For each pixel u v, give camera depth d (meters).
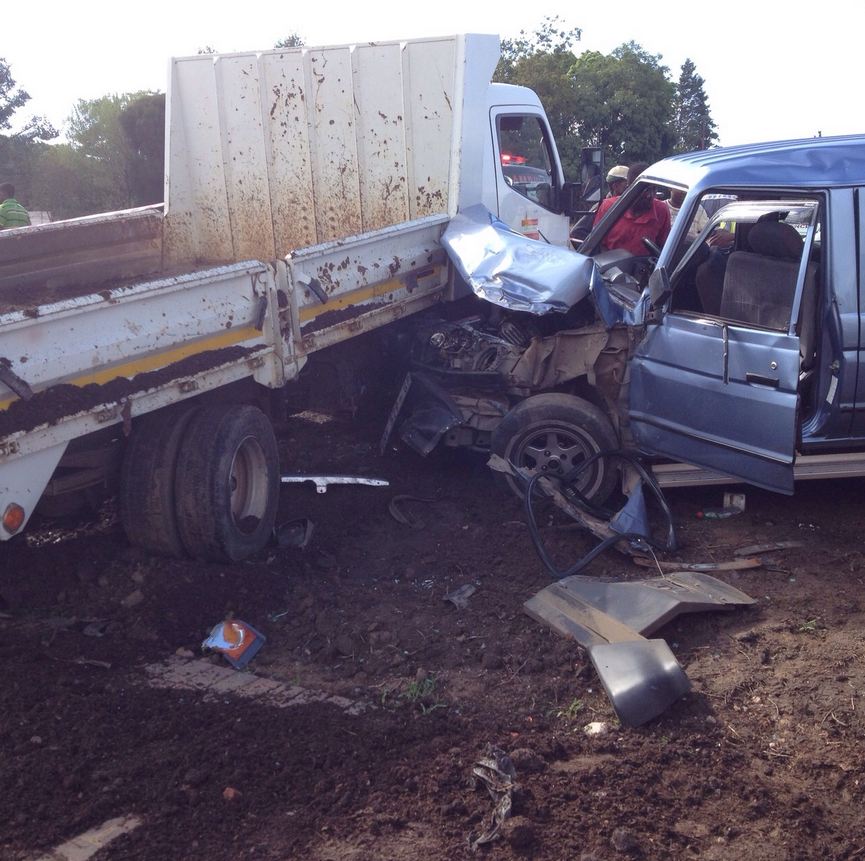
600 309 5.34
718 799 3.10
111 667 3.91
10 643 3.99
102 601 4.42
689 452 5.16
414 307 6.17
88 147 30.98
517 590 4.61
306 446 6.69
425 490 5.96
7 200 11.41
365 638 4.21
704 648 4.05
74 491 4.63
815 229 4.83
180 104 6.88
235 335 4.61
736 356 4.83
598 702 3.66
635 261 6.33
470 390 5.85
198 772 3.13
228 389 4.87
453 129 6.19
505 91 7.27
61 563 4.63
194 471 4.55
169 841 2.86
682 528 5.28
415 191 6.41
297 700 3.69
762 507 5.51
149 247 6.71
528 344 5.77
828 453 5.05
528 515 5.04
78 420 3.75
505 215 7.21
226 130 6.82
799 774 3.24
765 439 4.77
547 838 2.88
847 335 4.75
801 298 4.64
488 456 6.19
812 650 4.00
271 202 6.84
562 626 4.12
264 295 4.75
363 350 6.29
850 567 4.73
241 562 4.79
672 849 2.86
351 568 4.96
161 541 4.65
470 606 4.46
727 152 5.49
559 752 3.34
